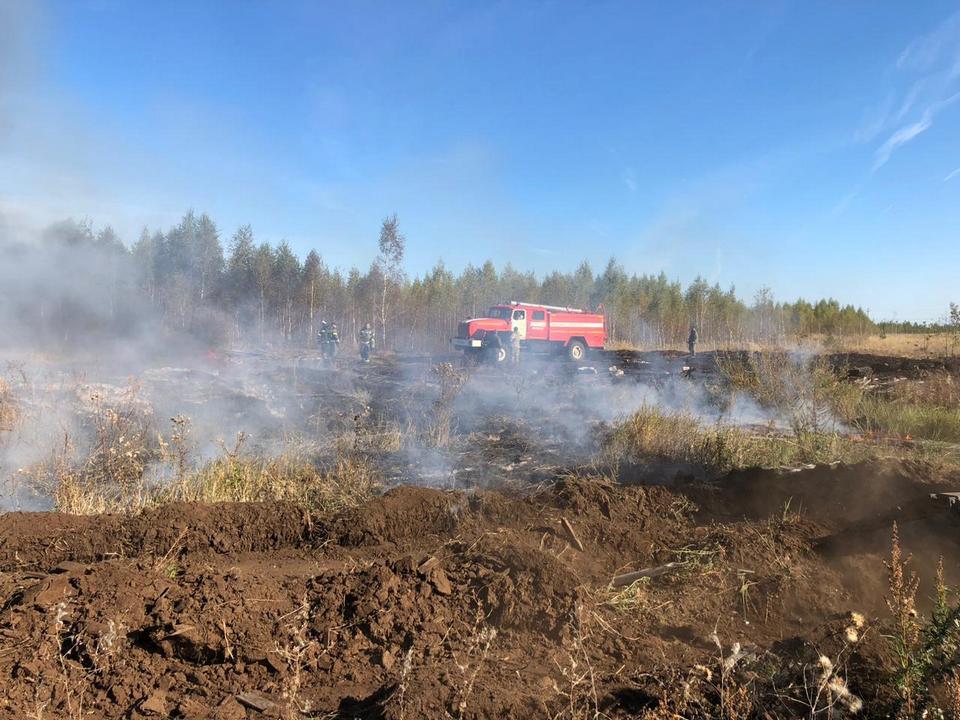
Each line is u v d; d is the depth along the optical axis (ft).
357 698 9.09
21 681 9.06
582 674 9.04
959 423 26.78
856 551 13.35
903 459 18.98
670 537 14.79
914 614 8.88
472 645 10.11
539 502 16.49
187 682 9.49
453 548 13.79
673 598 11.89
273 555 14.70
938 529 13.87
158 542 14.34
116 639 9.81
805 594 11.54
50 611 10.49
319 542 15.15
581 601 10.94
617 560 13.70
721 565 12.82
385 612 10.93
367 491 19.25
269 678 9.59
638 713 8.29
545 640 10.33
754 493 17.03
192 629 9.97
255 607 11.07
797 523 15.02
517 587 11.33
